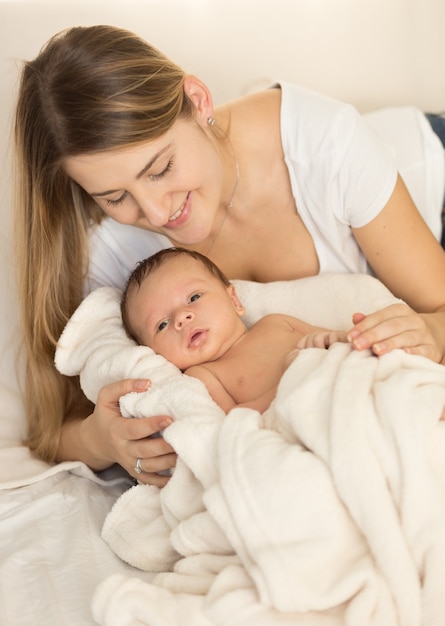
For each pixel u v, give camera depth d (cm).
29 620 107
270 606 95
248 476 102
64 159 127
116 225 161
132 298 145
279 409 110
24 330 157
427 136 192
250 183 153
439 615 93
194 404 120
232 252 162
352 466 99
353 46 222
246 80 217
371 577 94
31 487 141
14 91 185
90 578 114
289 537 99
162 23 208
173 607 98
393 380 105
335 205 151
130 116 119
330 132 148
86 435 142
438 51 227
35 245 150
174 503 115
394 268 153
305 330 143
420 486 97
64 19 199
